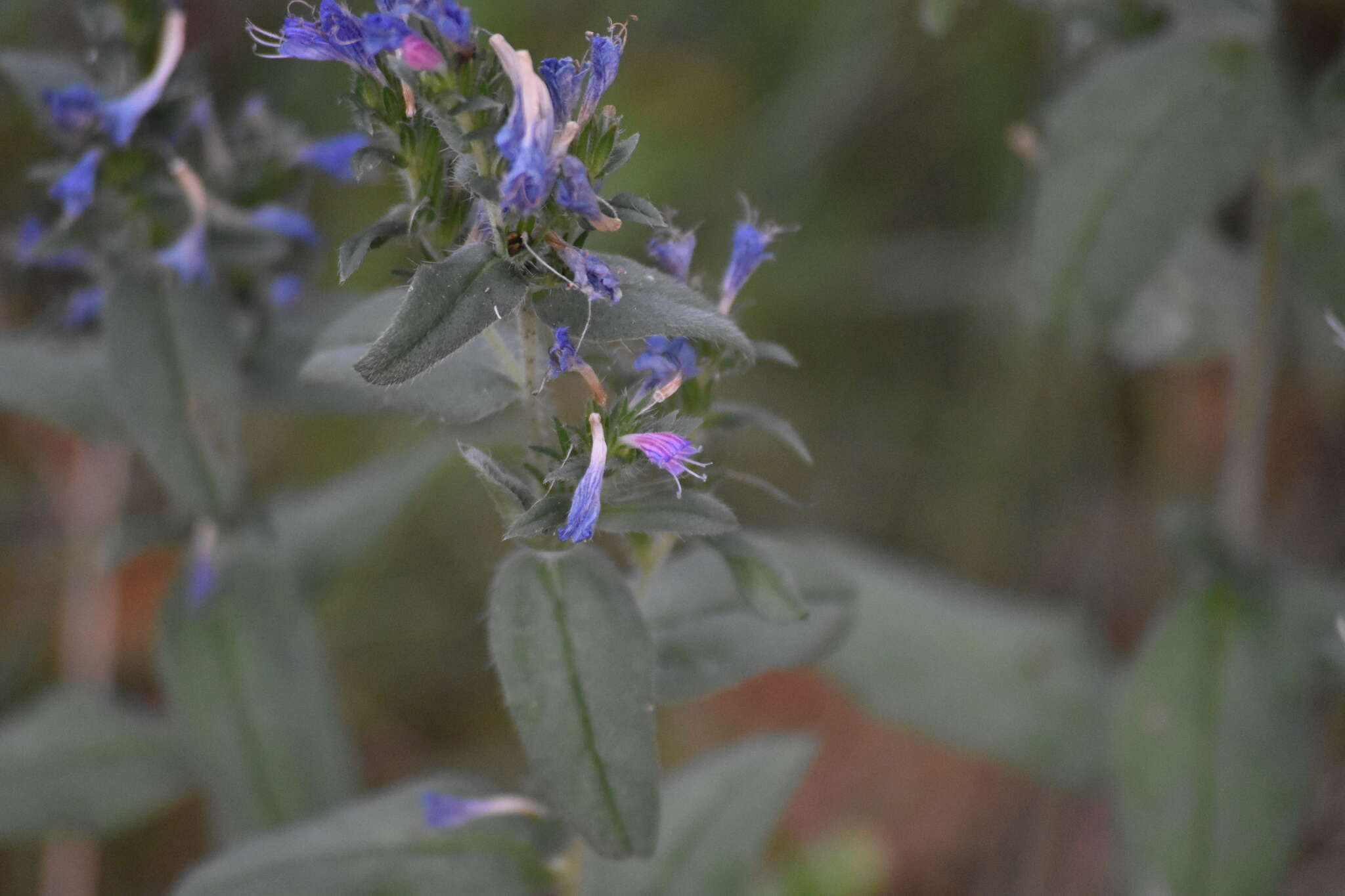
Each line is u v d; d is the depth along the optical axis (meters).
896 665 0.82
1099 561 0.99
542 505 0.64
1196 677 0.76
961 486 1.00
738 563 0.67
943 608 0.83
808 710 0.99
